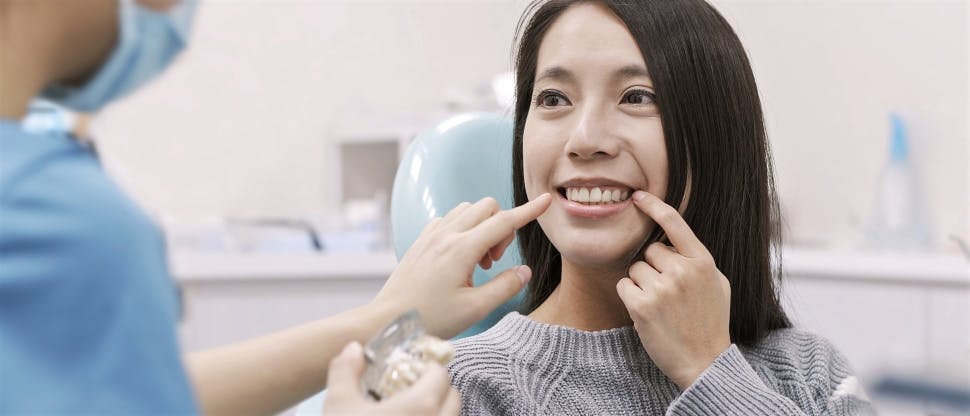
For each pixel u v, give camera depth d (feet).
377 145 9.36
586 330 2.86
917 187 7.34
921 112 7.38
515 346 2.72
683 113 2.58
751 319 2.93
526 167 2.71
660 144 2.57
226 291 6.42
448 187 3.37
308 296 6.59
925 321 6.00
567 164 2.59
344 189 9.52
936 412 5.56
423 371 1.79
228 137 9.53
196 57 9.36
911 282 6.07
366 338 2.21
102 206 1.31
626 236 2.59
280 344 2.19
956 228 7.11
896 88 7.55
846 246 7.55
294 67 9.79
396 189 3.43
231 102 9.54
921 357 5.90
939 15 7.26
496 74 9.99
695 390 2.45
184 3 1.54
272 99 9.71
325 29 9.92
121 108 9.05
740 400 2.43
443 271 2.25
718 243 2.77
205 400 2.08
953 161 7.16
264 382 2.15
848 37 7.86
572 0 2.67
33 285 1.24
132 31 1.43
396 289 2.27
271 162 9.71
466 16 10.15
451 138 3.43
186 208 9.36
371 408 1.70
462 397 2.52
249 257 6.50
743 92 2.76
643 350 2.74
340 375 1.77
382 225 8.12
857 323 6.33
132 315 1.30
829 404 2.79
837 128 7.95
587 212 2.58
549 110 2.63
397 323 1.86
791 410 2.44
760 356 2.91
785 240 7.38
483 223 2.33
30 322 1.25
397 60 10.17
